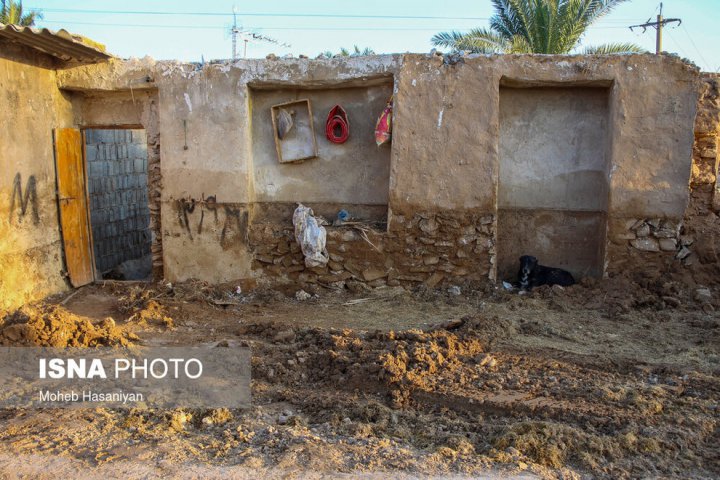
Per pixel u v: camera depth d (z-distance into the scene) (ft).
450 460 13.94
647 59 27.40
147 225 44.78
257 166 31.19
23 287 27.25
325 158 30.91
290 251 30.25
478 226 28.91
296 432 15.31
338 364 19.44
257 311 27.63
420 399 17.44
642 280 28.19
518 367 19.33
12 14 60.80
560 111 29.66
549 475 13.38
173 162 30.66
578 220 30.12
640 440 14.64
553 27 54.19
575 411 16.15
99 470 13.47
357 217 30.96
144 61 30.40
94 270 33.14
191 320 26.20
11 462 13.83
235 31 89.45
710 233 28.53
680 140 27.48
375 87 30.14
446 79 28.43
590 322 24.77
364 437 15.23
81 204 32.17
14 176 26.58
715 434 15.20
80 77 30.60
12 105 26.48
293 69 29.43
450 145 28.63
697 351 21.07
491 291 28.89
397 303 28.12
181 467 13.57
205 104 30.04
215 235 30.71
